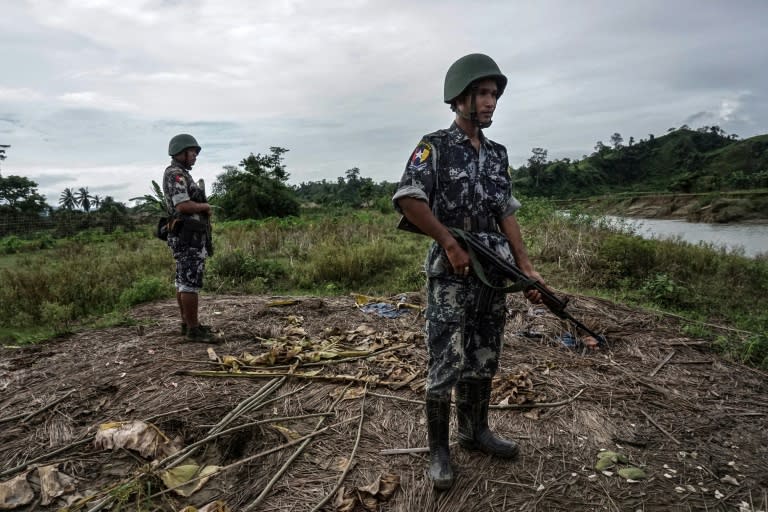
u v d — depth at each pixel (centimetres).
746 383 308
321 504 191
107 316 491
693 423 256
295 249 940
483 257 193
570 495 198
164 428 251
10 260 1245
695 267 662
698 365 337
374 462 220
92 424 257
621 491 200
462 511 189
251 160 4178
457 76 188
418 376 307
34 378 320
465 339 209
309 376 305
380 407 271
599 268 652
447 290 195
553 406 270
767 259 730
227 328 417
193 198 371
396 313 452
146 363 335
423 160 189
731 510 189
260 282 668
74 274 635
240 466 218
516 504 193
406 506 192
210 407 270
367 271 692
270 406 272
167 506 194
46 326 480
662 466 218
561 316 210
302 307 482
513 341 372
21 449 236
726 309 507
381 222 1602
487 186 200
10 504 193
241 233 1227
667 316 453
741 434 246
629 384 300
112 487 202
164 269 788
